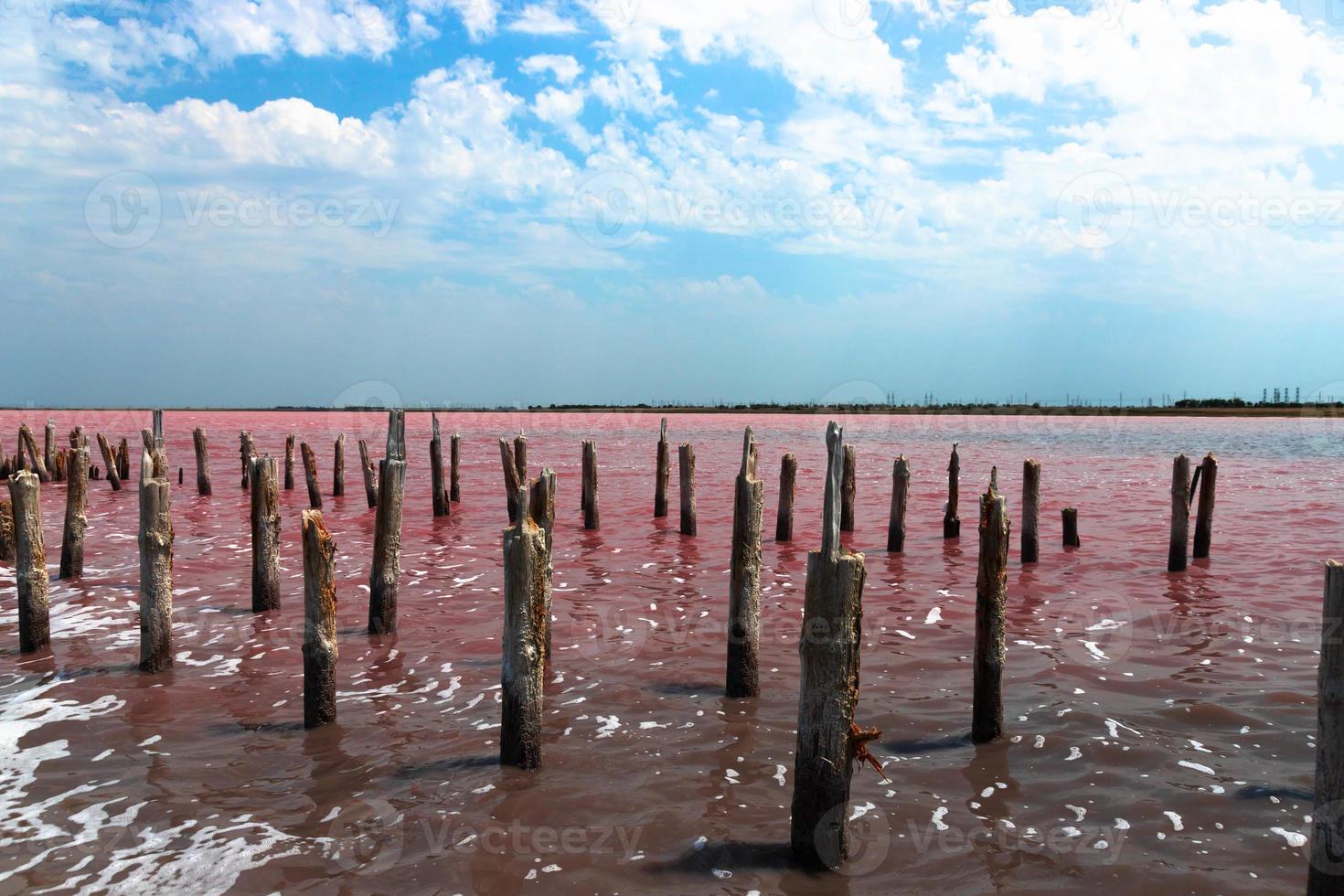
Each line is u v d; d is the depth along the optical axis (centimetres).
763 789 707
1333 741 511
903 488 1734
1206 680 959
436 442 2212
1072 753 767
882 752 774
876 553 1744
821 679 592
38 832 649
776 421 10381
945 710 872
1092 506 2488
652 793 701
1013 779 721
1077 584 1450
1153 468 3794
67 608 1281
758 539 905
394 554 1153
